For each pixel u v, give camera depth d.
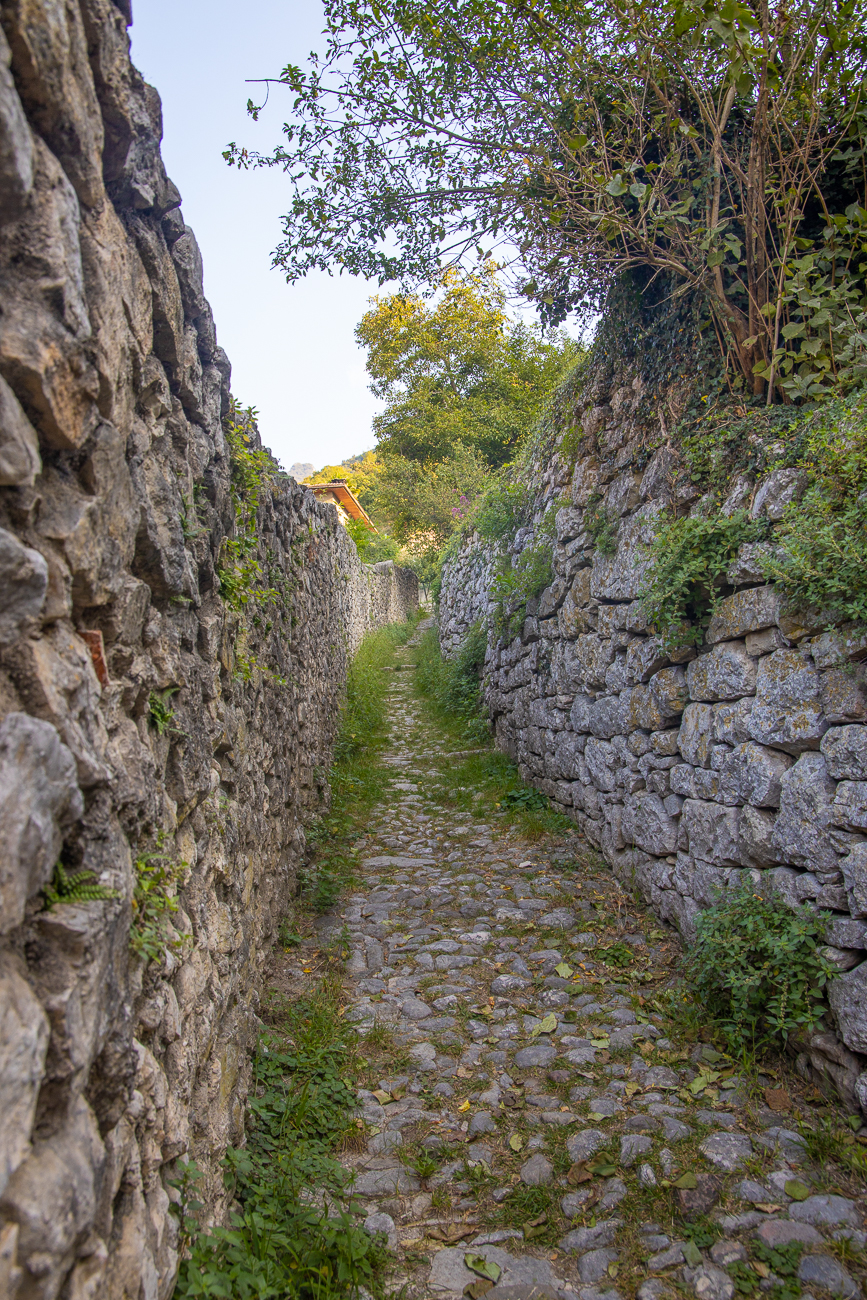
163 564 2.10
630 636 5.12
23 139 1.23
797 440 3.54
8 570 1.17
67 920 1.24
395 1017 3.83
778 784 3.40
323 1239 2.33
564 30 4.23
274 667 4.82
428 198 4.99
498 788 7.61
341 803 7.35
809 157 4.00
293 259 5.34
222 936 2.74
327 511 9.77
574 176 4.70
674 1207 2.55
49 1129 1.17
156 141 2.10
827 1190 2.55
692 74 4.01
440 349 20.39
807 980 3.05
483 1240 2.50
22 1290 1.00
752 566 3.60
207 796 2.70
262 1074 3.21
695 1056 3.35
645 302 5.28
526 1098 3.17
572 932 4.63
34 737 1.15
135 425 2.00
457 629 13.37
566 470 6.72
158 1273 1.65
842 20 3.48
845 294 3.66
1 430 1.21
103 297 1.61
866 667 2.97
